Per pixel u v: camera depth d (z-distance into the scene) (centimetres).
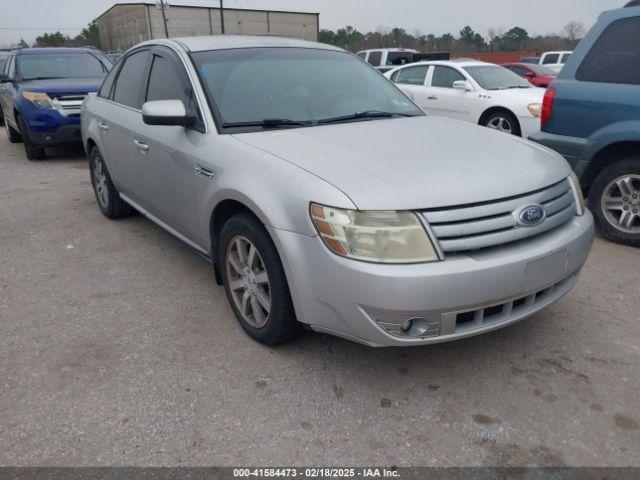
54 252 468
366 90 404
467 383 283
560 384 281
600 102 452
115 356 310
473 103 912
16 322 350
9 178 758
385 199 247
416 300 241
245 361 303
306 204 260
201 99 350
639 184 446
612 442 241
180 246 477
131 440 246
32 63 962
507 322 266
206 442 245
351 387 281
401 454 237
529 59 2731
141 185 438
